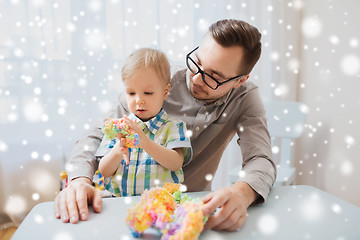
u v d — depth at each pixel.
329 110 1.85
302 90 2.14
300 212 0.66
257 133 0.98
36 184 1.79
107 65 1.84
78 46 1.78
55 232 0.57
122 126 0.72
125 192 0.83
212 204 0.58
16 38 1.69
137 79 0.79
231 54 0.84
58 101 1.78
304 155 2.12
